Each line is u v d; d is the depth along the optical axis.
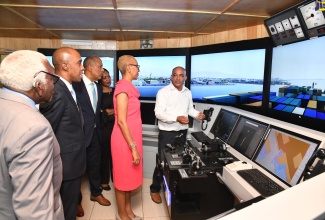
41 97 0.96
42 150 0.82
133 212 2.33
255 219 0.45
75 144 1.59
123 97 1.77
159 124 2.44
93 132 2.27
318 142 1.30
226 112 2.41
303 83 1.93
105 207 2.43
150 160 3.05
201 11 2.22
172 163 1.76
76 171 1.62
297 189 0.56
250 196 1.30
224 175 1.63
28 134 0.79
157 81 3.66
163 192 2.68
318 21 1.69
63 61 1.58
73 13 2.30
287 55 2.11
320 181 0.60
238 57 2.69
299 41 1.94
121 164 1.90
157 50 3.60
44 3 2.00
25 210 0.78
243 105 2.67
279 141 1.59
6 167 0.82
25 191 0.78
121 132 1.86
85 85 2.20
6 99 0.88
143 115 3.19
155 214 2.31
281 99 2.20
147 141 3.01
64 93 1.50
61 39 3.85
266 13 2.25
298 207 0.48
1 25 2.88
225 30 3.07
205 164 1.70
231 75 2.80
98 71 2.26
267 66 2.35
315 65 1.80
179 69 2.34
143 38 3.71
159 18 2.49
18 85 0.87
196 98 3.34
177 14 2.33
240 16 2.36
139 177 2.01
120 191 2.00
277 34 2.14
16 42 3.86
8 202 0.86
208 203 1.81
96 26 2.90
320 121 1.78
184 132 2.45
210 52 3.06
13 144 0.78
